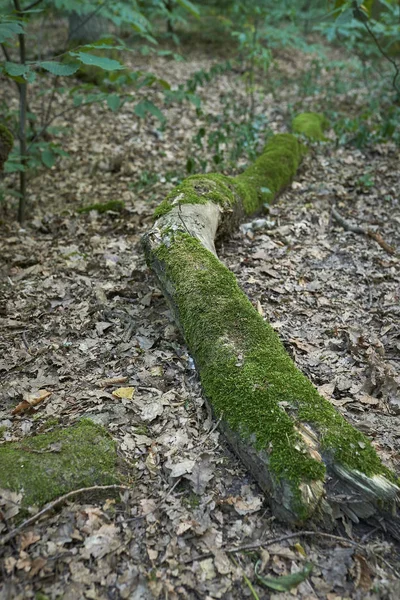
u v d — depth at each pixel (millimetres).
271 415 1010
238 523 941
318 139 2873
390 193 2344
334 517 923
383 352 1367
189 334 1260
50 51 4141
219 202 1803
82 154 2945
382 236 2006
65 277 1776
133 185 2551
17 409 1201
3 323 1538
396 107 3244
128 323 1508
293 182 2459
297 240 1965
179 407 1190
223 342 1186
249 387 1071
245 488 999
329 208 2221
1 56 4086
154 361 1346
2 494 931
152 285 1696
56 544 889
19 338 1478
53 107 3500
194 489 994
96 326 1488
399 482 962
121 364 1346
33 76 1490
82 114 3420
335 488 928
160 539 914
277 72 4375
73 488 966
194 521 937
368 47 3895
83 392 1247
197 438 1106
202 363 1188
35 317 1569
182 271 1369
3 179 2656
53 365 1357
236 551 896
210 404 1131
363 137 2820
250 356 1145
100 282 1733
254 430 1002
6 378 1321
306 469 928
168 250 1447
